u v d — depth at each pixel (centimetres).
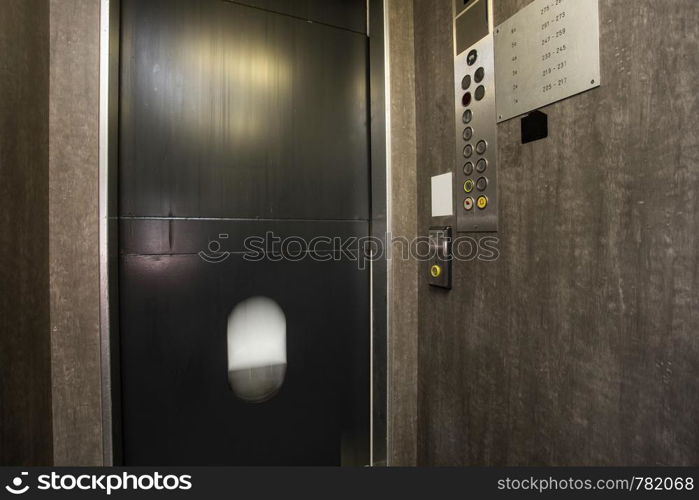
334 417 152
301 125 145
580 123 87
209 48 131
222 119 133
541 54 97
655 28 72
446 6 133
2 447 83
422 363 150
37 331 99
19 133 90
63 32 108
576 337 90
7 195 85
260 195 139
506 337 110
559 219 93
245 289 138
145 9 123
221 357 134
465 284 127
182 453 129
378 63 151
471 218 123
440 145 138
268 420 142
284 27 142
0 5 82
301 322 146
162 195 125
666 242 71
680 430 70
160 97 125
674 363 71
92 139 110
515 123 106
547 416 98
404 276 152
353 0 154
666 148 71
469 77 122
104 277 112
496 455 114
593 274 85
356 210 155
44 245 103
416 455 155
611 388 82
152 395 126
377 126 152
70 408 109
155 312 126
